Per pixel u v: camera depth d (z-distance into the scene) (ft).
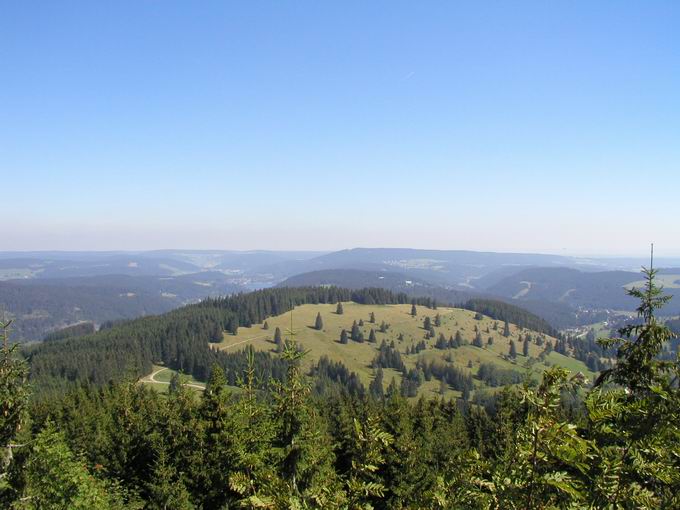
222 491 77.51
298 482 36.73
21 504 67.92
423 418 155.74
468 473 26.23
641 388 35.53
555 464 25.61
